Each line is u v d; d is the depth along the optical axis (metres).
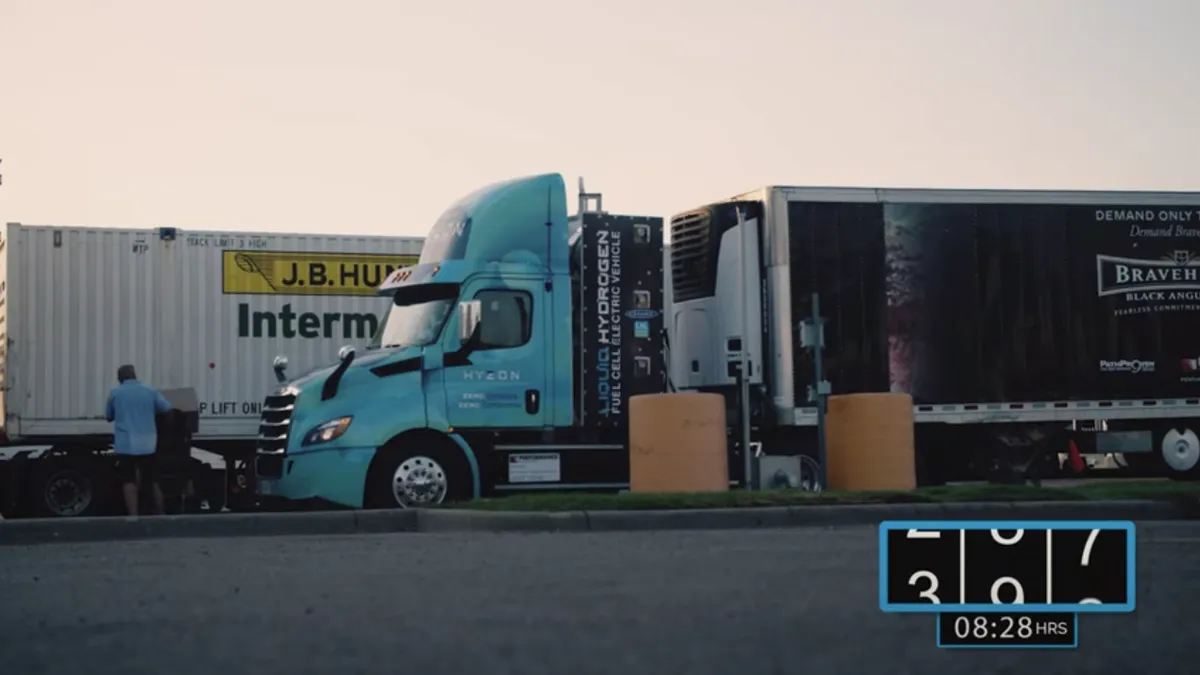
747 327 20.05
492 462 18.91
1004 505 16.06
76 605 9.43
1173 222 22.34
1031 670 6.76
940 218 21.03
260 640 7.73
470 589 9.84
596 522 15.27
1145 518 16.34
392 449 18.31
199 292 22.66
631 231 19.50
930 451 21.53
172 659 7.18
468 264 18.72
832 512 15.80
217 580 10.74
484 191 19.25
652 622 8.25
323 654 7.24
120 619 8.70
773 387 20.12
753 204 20.36
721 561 11.59
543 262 19.00
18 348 21.81
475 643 7.53
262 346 22.86
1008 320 21.39
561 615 8.54
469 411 18.55
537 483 19.05
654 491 17.66
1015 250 21.48
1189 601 9.20
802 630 7.94
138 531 15.62
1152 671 6.74
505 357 18.73
